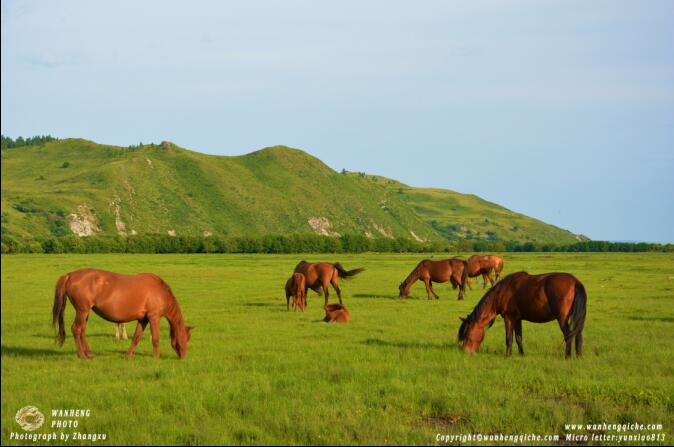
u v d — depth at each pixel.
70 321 23.38
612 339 17.53
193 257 94.31
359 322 21.86
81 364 14.08
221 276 49.75
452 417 10.03
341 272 26.95
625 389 11.11
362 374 12.56
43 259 78.94
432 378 12.23
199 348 16.47
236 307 27.33
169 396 10.96
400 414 10.12
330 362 14.08
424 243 147.88
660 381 11.79
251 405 10.38
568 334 14.10
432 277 30.62
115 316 14.48
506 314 14.98
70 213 197.12
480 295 33.53
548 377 12.17
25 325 21.89
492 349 15.98
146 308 14.63
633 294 32.50
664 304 27.56
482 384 11.83
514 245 178.75
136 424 9.59
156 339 14.81
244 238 134.00
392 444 8.67
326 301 26.56
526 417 9.82
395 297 32.41
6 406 10.48
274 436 9.10
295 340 17.78
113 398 10.87
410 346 16.45
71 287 14.51
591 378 12.21
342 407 10.24
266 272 55.16
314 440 8.80
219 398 10.84
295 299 25.77
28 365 14.02
